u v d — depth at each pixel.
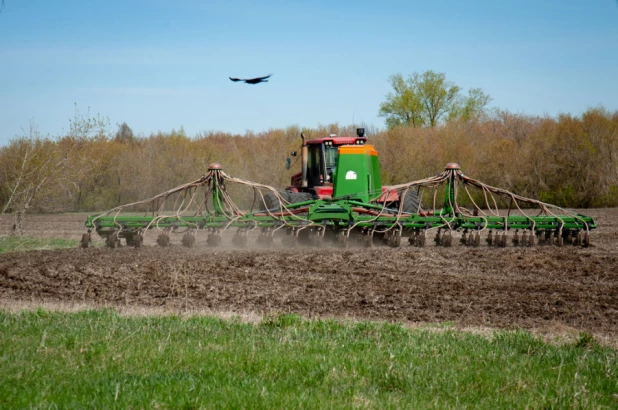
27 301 21.11
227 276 25.02
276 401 10.29
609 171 72.62
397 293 21.67
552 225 34.00
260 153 74.50
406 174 74.19
